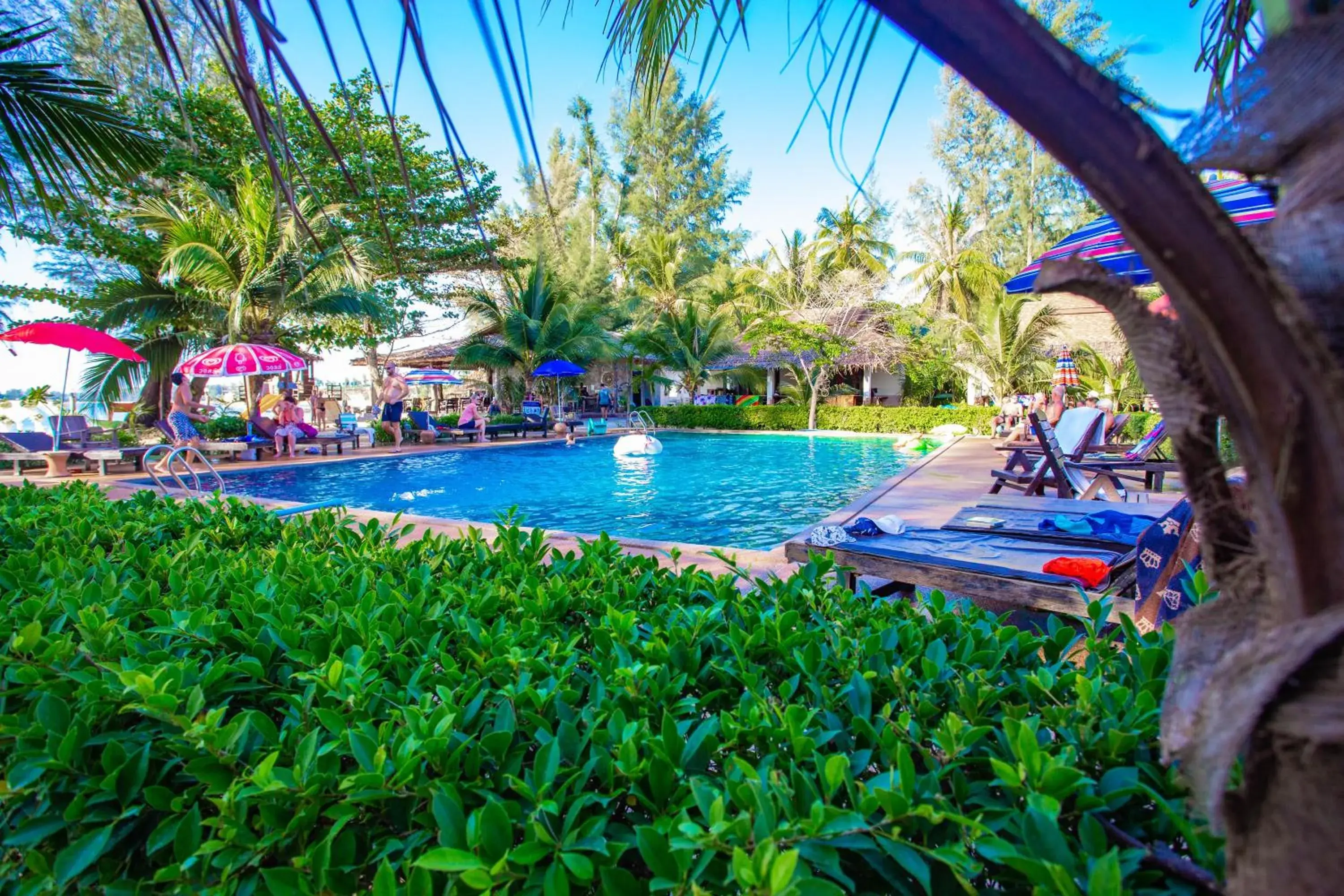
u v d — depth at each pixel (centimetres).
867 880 118
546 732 144
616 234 3844
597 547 304
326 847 117
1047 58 66
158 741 152
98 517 379
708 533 764
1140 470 738
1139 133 65
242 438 1531
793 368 2631
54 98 430
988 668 177
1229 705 75
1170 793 126
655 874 106
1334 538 68
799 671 178
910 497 834
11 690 171
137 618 216
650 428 2428
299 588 241
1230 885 81
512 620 229
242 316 1605
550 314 2622
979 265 2486
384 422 1795
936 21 67
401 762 128
